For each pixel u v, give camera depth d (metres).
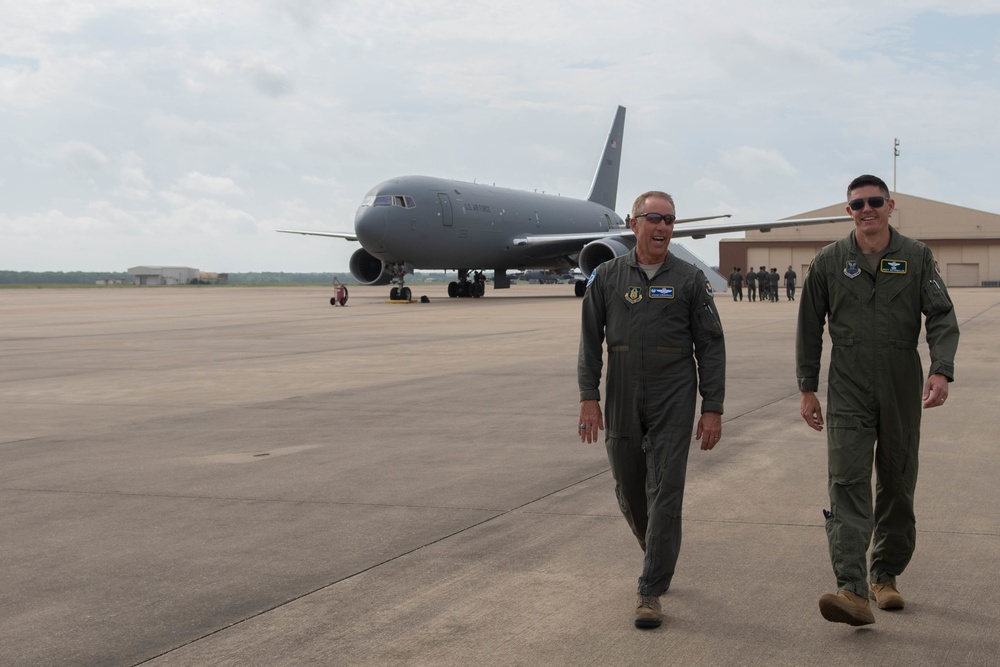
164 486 6.99
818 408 4.62
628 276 4.63
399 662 3.83
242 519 6.04
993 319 24.86
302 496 6.63
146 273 187.12
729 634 4.10
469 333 22.33
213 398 11.80
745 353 16.53
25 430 9.55
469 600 4.54
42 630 4.20
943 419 9.28
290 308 37.44
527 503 6.34
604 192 63.41
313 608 4.44
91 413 10.67
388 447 8.41
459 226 43.06
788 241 81.69
